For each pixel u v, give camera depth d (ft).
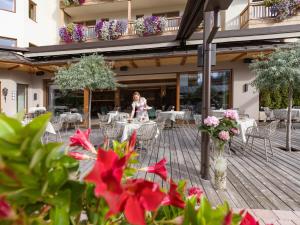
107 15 45.60
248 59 30.99
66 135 25.72
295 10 33.04
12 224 1.25
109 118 28.17
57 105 37.45
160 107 49.96
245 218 1.86
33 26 39.29
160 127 20.07
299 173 12.89
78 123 34.58
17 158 1.29
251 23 34.14
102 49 31.81
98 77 21.66
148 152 17.75
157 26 37.83
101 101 49.80
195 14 17.37
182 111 31.73
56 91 37.37
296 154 17.26
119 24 38.91
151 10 44.01
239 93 31.96
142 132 16.17
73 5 42.06
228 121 10.67
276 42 28.50
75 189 1.53
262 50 25.22
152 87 49.75
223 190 10.40
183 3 42.39
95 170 1.28
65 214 1.43
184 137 24.80
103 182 1.29
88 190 1.64
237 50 25.93
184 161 15.28
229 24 39.14
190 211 1.70
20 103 35.65
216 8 9.93
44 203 1.49
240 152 17.87
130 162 1.98
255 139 23.32
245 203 9.09
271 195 9.89
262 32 27.86
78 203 1.57
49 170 1.44
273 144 20.95
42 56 33.30
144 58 28.12
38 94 37.14
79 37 40.27
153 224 1.83
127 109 47.75
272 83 17.56
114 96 49.52
